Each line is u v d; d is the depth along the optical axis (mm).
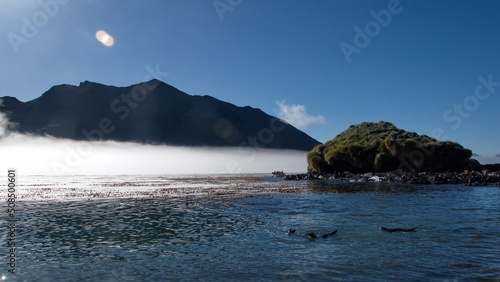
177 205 33781
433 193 42719
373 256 15797
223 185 62562
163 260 15516
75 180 84125
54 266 14711
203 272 13828
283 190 49438
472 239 18906
